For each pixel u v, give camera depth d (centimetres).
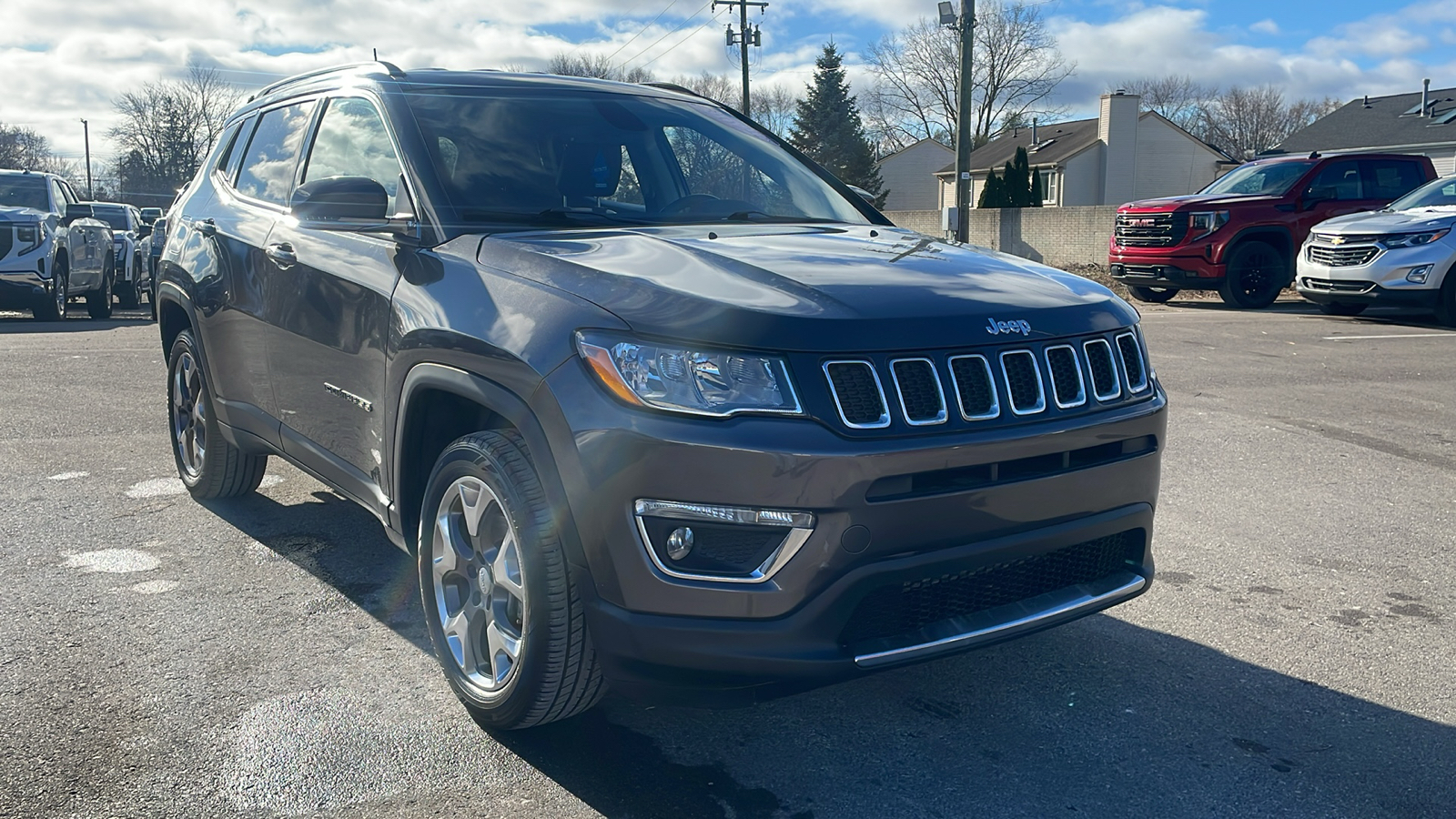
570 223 336
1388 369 905
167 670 323
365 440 337
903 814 253
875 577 244
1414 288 1187
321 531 455
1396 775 272
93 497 498
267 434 412
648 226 343
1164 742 289
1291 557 439
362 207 326
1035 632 271
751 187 399
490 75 406
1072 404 272
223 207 456
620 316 253
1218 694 317
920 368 252
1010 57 6469
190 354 473
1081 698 314
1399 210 1298
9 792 254
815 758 279
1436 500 521
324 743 281
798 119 7106
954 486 251
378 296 324
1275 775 272
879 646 250
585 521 248
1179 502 516
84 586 389
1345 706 310
